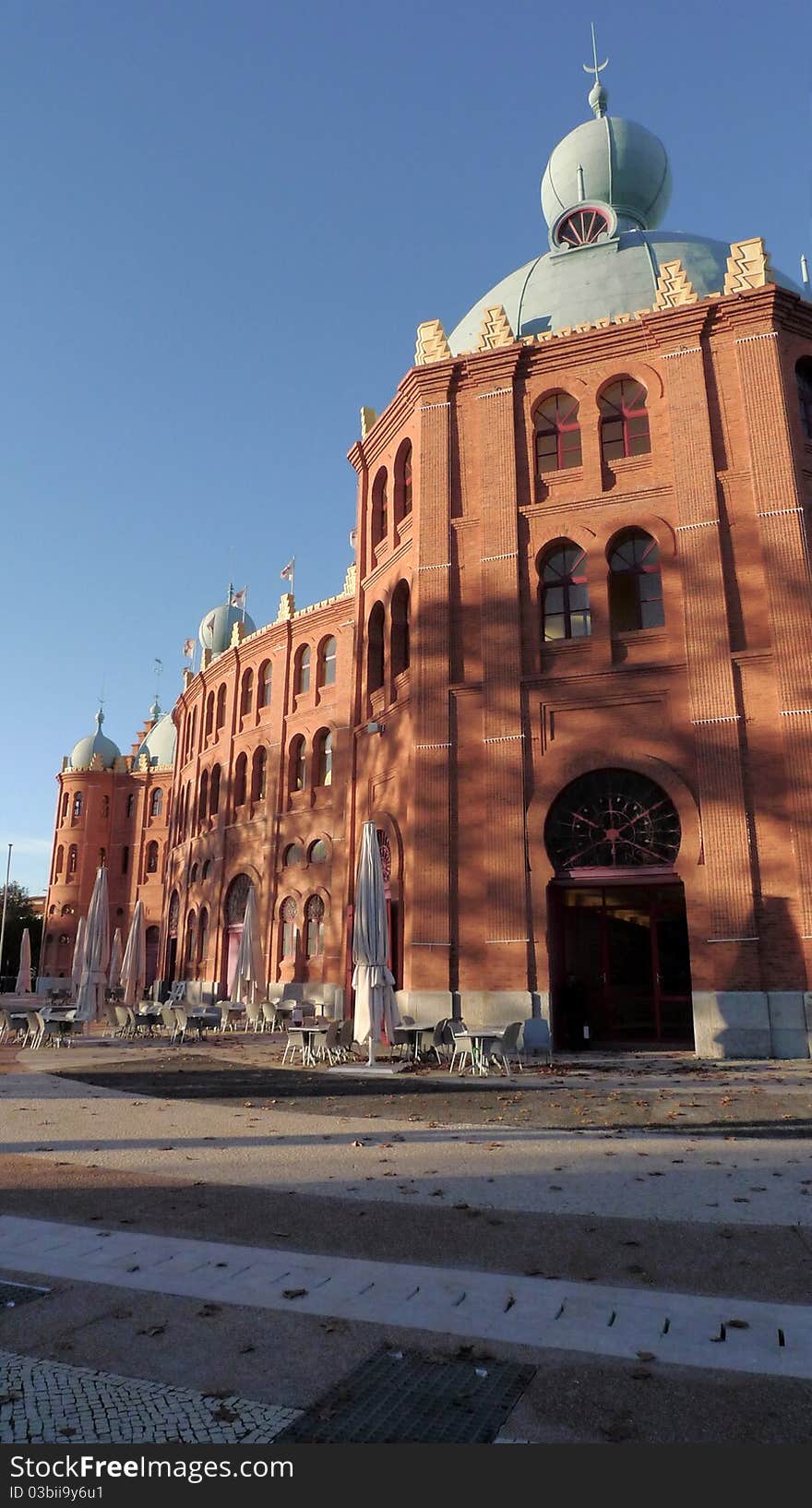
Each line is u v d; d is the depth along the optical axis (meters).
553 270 27.77
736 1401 4.13
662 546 21.36
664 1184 8.13
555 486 22.89
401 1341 4.80
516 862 20.59
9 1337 4.86
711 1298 5.39
